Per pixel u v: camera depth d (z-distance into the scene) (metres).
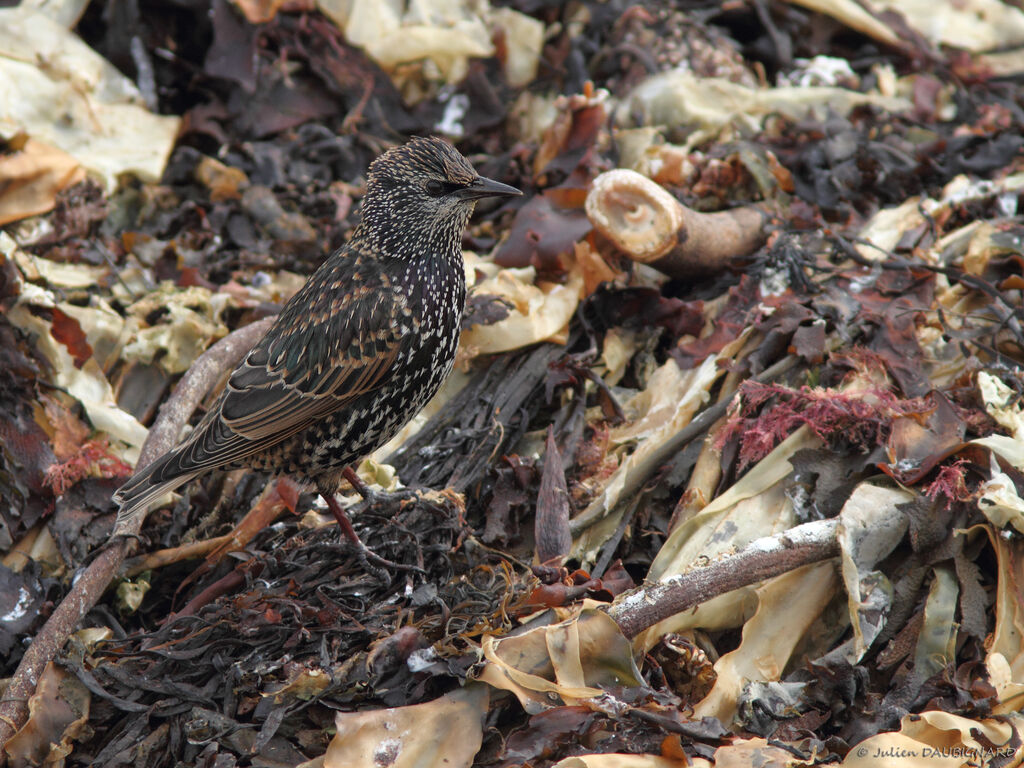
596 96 9.59
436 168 6.76
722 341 8.04
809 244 8.85
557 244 8.66
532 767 5.57
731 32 11.62
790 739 5.86
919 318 7.95
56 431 7.89
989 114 10.82
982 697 5.76
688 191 9.62
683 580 6.21
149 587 7.46
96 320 8.60
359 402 6.90
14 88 9.65
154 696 6.39
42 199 9.17
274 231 9.73
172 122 10.31
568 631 6.04
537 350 8.41
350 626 6.52
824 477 6.83
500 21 11.02
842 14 11.44
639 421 7.80
